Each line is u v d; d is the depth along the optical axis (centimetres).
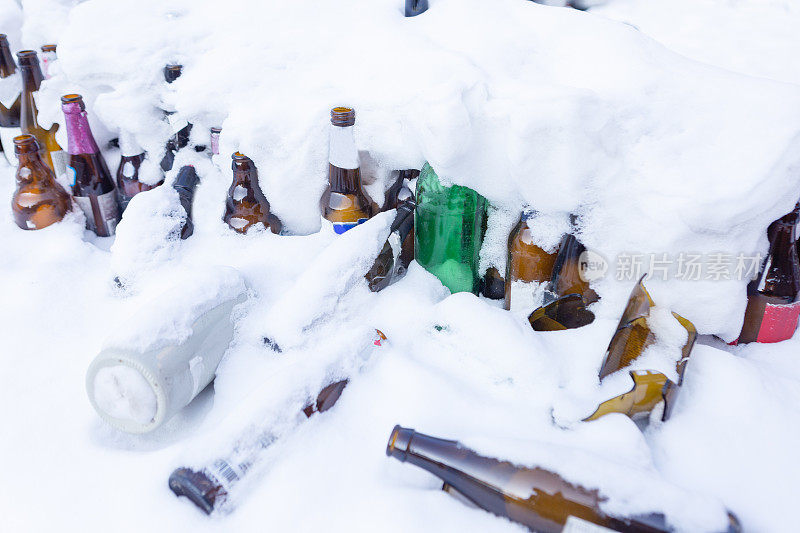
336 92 104
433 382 81
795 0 160
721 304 88
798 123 79
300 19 120
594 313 94
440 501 67
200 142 126
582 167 85
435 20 112
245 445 70
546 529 62
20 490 72
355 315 94
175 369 74
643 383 74
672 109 85
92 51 119
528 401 79
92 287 110
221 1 129
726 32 145
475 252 104
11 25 174
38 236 122
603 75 91
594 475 61
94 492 72
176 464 70
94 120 137
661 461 72
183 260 107
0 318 101
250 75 111
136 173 128
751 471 71
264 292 99
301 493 69
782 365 89
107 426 83
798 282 90
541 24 104
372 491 69
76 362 94
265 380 84
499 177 94
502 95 89
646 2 171
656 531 57
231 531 66
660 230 85
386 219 96
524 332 84
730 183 80
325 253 92
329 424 78
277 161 108
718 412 78
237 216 111
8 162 157
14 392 88
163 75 122
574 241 92
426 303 97
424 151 93
